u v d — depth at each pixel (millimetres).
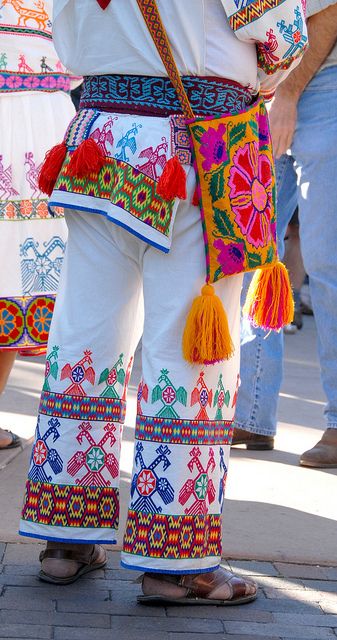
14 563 3131
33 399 5215
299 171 4469
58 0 2986
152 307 2881
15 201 4082
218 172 2830
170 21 2803
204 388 2869
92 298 2979
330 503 3883
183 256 2852
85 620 2771
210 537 2922
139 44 2836
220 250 2840
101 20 2883
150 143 2824
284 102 4391
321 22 4215
